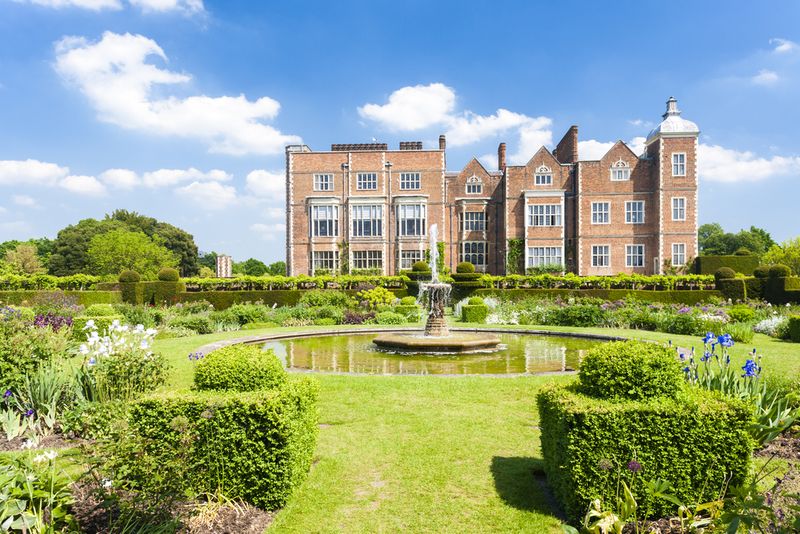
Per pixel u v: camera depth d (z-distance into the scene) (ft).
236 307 70.85
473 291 95.35
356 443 20.02
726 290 87.97
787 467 17.04
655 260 123.75
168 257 195.42
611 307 71.82
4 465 13.69
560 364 37.29
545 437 16.52
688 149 121.90
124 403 19.11
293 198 130.62
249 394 15.33
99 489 13.02
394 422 22.39
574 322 65.10
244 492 14.70
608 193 126.41
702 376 21.57
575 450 13.85
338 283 100.12
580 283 95.45
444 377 29.99
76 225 213.46
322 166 130.82
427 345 43.06
